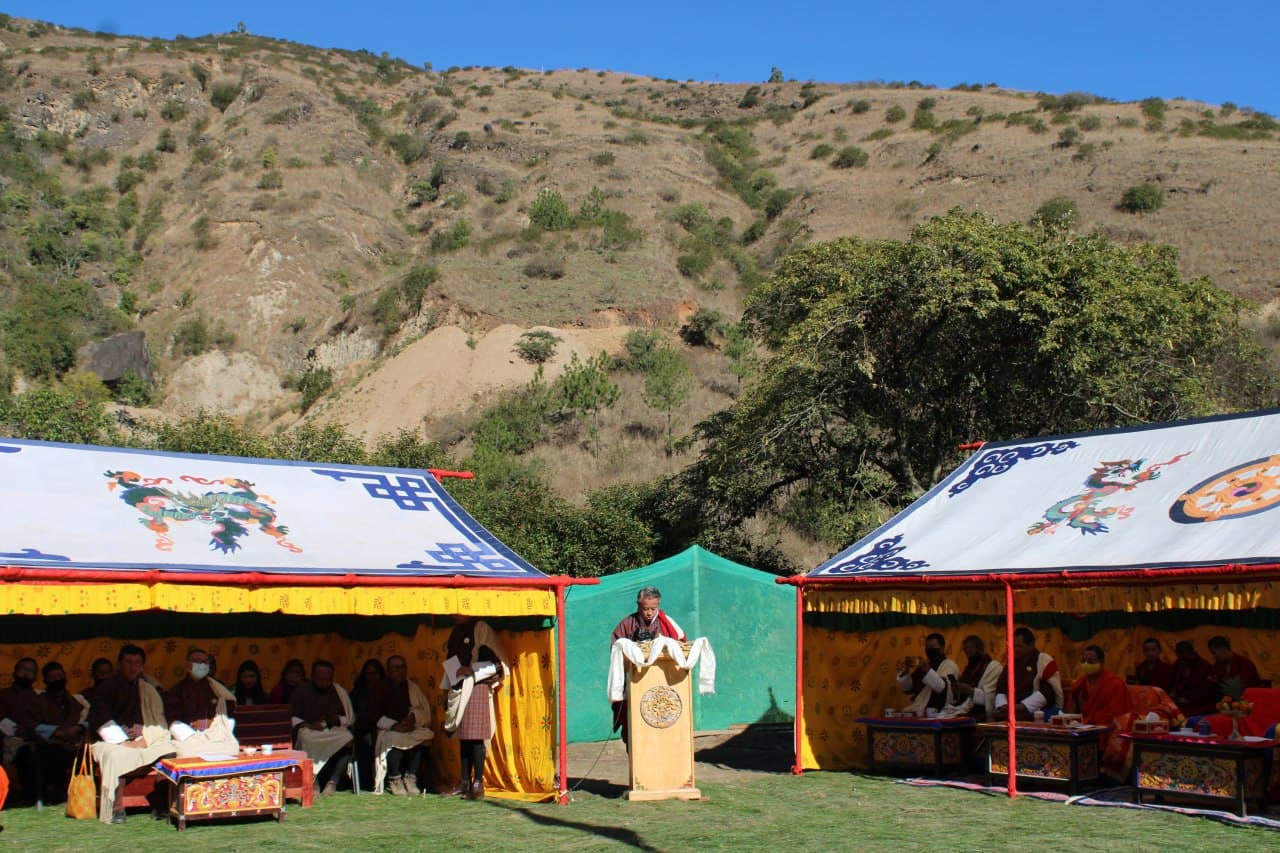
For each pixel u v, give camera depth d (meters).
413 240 75.06
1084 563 10.02
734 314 57.62
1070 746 10.28
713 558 15.99
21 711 10.75
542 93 103.88
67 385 52.91
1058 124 80.62
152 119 85.81
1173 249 24.62
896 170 79.94
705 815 9.54
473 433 42.28
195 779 9.19
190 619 13.02
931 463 22.86
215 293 65.00
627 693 10.45
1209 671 11.39
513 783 10.90
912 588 11.03
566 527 21.33
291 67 98.50
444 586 10.03
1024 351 21.48
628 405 44.03
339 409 48.62
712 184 83.56
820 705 12.44
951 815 9.42
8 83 83.94
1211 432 11.46
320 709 11.20
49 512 9.56
